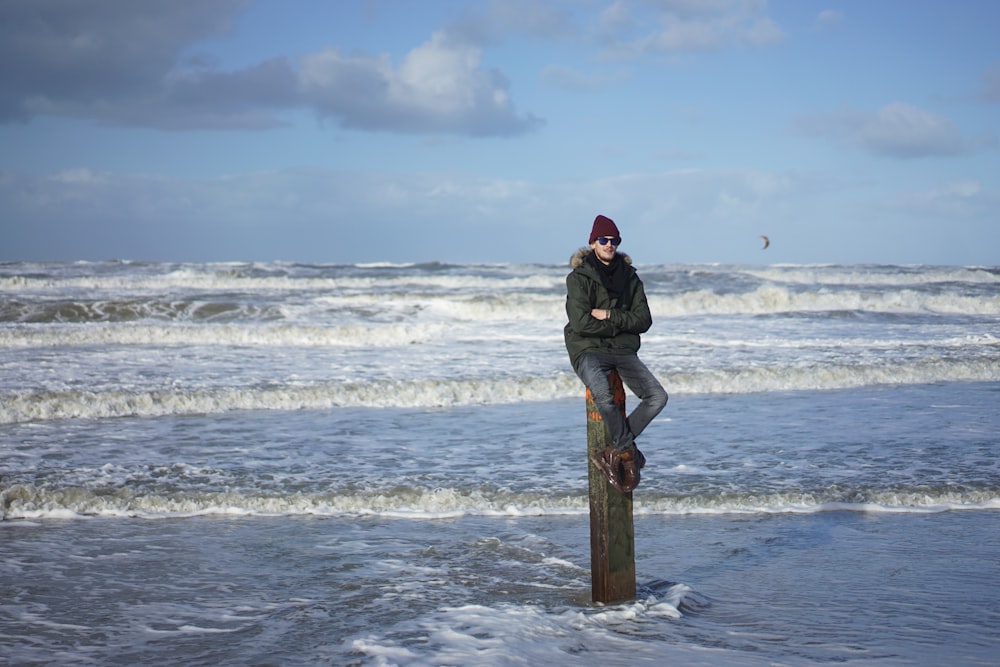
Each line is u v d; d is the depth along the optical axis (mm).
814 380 16547
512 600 6062
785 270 48062
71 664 4930
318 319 25203
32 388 14453
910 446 11281
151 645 5223
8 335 20062
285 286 34469
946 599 6098
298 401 14406
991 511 8664
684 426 12711
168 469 10031
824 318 26172
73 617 5746
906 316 26938
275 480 9570
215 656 5023
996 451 10961
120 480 9516
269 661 4930
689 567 6879
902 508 8711
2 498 8727
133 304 25875
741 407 14312
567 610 5719
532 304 27297
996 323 25328
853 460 10492
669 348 19734
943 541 7625
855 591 6281
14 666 4898
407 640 5176
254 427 12633
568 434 12234
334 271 43000
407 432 12336
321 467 10203
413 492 9016
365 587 6387
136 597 6168
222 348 19969
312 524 8242
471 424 12961
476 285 36438
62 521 8320
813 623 5570
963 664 4836
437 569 6828
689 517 8422
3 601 6066
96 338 20734
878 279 40656
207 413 13750
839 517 8422
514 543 7566
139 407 13695
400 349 20078
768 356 18672
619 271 5883
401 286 34781
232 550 7383
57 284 32188
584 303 5711
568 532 7941
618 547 5910
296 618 5688
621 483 5758
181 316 25484
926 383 16922
